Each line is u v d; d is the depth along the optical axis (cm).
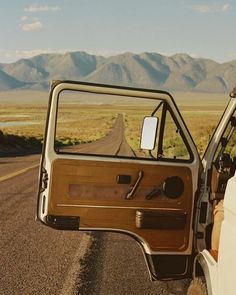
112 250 576
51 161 336
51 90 333
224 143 346
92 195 339
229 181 256
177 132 345
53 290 430
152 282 455
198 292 292
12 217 740
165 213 343
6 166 1546
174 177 343
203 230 341
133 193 341
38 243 596
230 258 239
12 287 436
